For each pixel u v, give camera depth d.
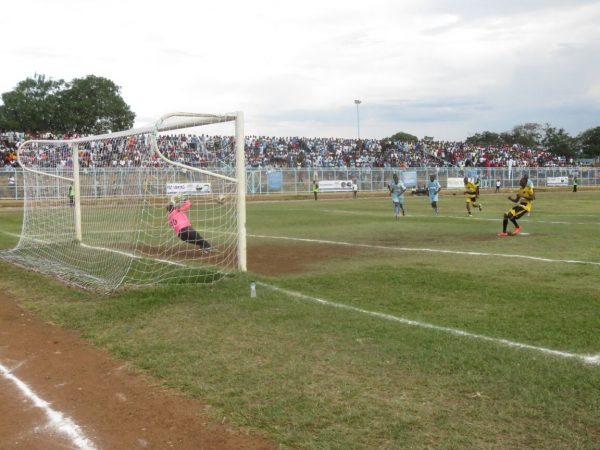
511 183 60.78
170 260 11.30
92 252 12.36
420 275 9.59
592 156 101.94
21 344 6.16
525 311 7.01
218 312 7.12
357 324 6.41
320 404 4.30
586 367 4.97
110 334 6.36
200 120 9.54
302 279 9.30
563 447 3.60
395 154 65.44
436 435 3.78
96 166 14.82
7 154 39.94
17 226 20.25
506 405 4.23
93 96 65.81
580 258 11.41
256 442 3.78
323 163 55.94
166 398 4.57
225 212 12.79
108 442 3.89
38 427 4.14
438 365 5.07
